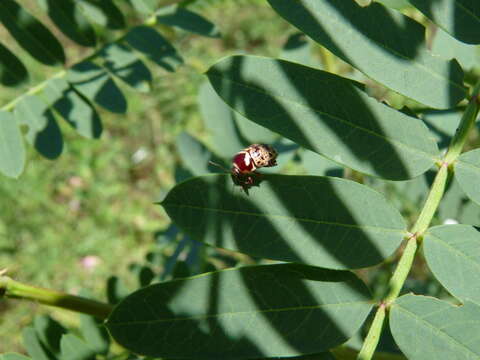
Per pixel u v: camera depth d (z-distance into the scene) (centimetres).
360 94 16
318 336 15
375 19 16
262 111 15
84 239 73
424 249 15
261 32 87
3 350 59
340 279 15
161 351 15
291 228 15
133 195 78
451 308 15
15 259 70
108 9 25
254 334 15
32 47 24
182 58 26
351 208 15
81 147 79
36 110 24
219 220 15
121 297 25
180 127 81
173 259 27
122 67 25
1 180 74
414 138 16
